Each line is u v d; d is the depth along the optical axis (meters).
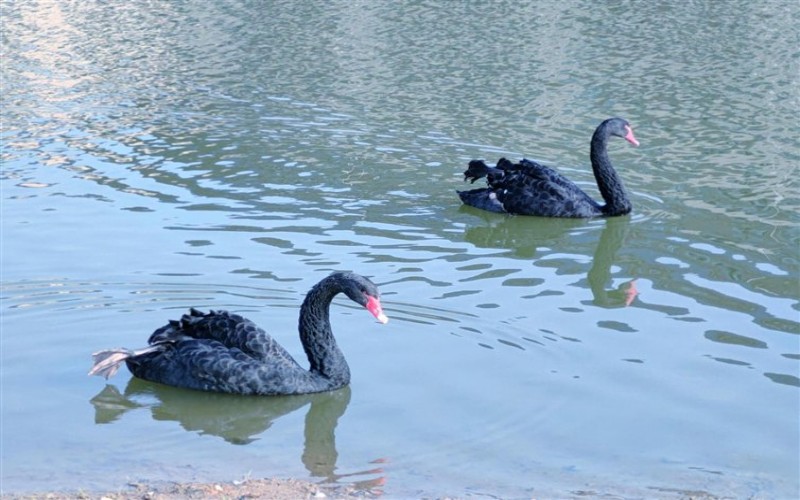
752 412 11.23
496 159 21.34
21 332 12.96
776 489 9.67
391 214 18.09
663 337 13.16
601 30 32.03
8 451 10.26
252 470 9.95
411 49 30.16
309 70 28.27
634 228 17.58
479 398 11.48
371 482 9.69
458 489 9.55
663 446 10.48
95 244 16.14
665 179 20.02
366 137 22.64
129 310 13.62
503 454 10.29
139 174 20.00
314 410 11.37
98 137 22.53
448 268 15.55
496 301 14.28
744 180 19.80
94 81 27.48
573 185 18.66
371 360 12.46
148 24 34.38
